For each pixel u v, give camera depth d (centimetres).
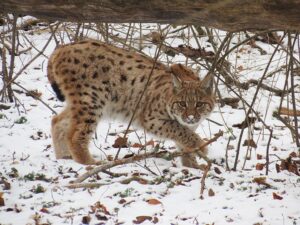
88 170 1133
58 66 1312
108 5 657
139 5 651
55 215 915
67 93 1306
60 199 975
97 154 1298
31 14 692
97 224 883
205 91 1273
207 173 1102
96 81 1299
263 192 1024
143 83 1310
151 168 1166
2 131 1381
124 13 664
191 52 1689
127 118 1345
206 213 923
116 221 892
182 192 1008
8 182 1044
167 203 961
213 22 662
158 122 1280
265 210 934
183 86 1257
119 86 1319
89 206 947
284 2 612
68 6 664
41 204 953
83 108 1291
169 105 1259
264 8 623
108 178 1088
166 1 641
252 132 1305
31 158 1217
